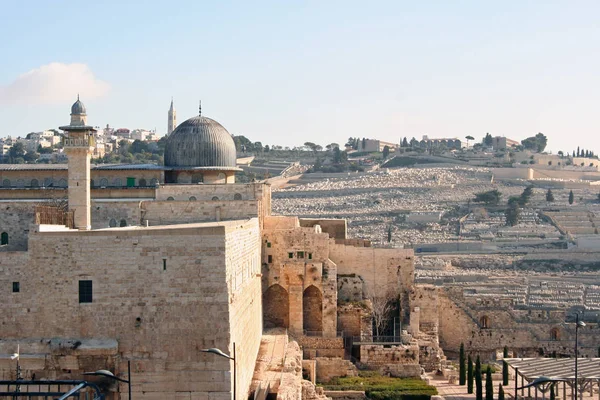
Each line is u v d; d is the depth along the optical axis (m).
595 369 101.88
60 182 123.81
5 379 68.44
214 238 68.62
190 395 68.44
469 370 110.75
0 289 69.38
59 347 68.19
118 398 68.38
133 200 113.69
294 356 100.94
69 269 69.00
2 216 108.19
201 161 129.12
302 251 121.31
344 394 105.19
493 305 141.00
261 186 118.12
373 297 131.12
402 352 117.38
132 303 68.75
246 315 83.38
